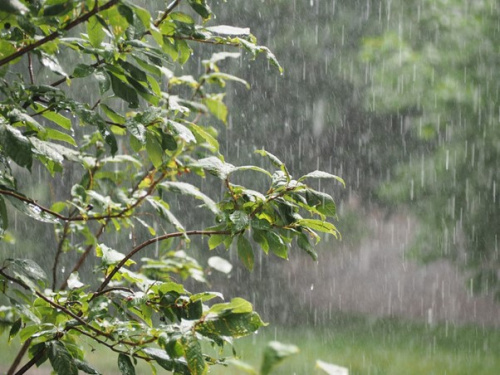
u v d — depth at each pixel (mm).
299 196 3395
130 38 3377
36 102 3654
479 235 17266
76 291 3615
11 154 2877
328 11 21484
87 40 3521
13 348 13750
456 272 24984
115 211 3928
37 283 3473
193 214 17969
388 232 26734
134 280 3666
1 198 3158
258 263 21547
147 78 3574
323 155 22172
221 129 19406
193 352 2799
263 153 3400
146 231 14188
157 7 12773
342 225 22641
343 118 22031
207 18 3582
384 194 18016
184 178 17781
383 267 24906
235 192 3533
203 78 4789
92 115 3275
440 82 16844
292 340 18359
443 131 18531
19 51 3133
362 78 21031
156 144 3477
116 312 3580
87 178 4684
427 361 16812
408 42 18250
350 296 22812
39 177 13062
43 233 15461
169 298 3316
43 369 12695
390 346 18016
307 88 21328
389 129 22094
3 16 2912
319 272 24453
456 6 17547
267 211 3461
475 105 16688
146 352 3164
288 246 3561
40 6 3119
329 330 19703
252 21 21297
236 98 20547
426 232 17719
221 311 2916
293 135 21156
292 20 21422
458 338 18859
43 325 3273
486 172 16922
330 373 1531
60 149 3221
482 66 16828
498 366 16469
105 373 12672
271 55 3674
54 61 3574
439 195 17297
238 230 3312
